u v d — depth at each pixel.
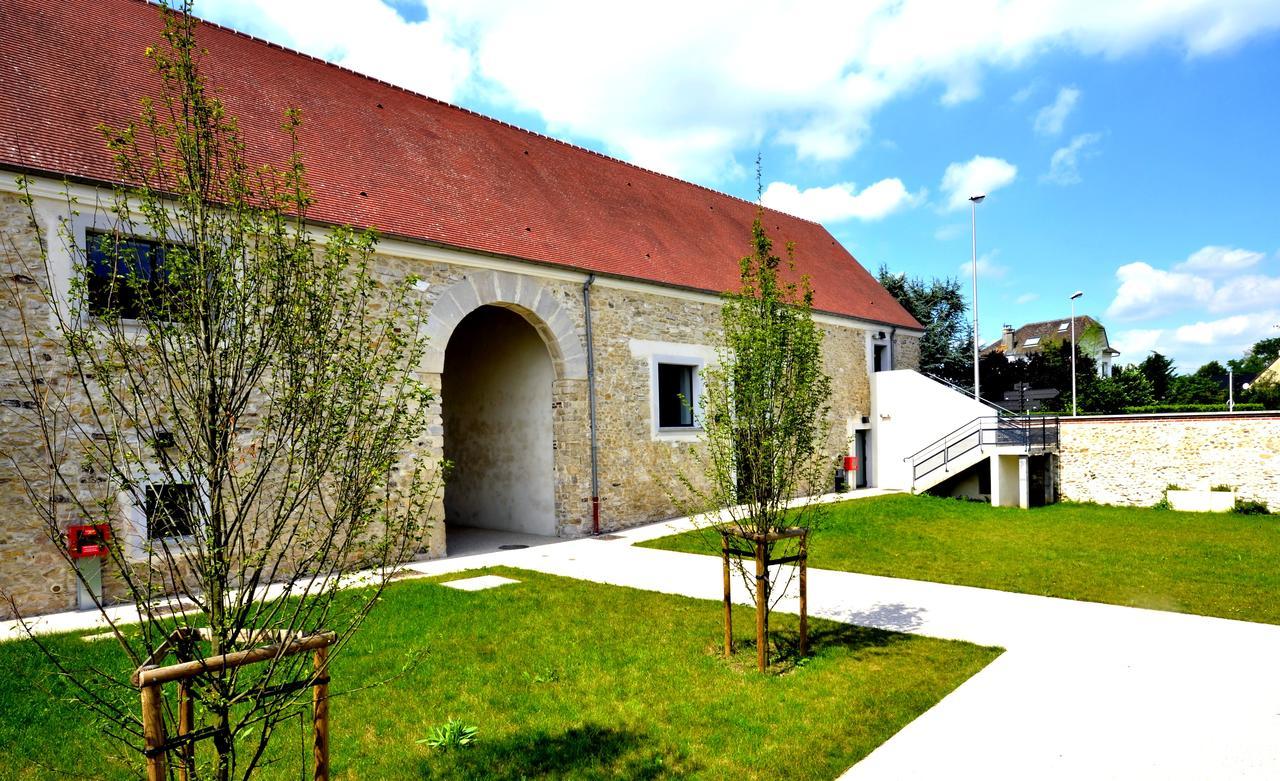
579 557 10.75
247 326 2.92
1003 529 13.54
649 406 14.02
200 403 2.78
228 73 11.04
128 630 6.63
